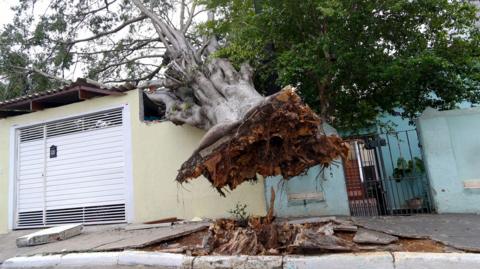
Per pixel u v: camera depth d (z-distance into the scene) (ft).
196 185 26.73
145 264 16.94
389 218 21.06
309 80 24.41
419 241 15.56
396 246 14.99
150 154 28.63
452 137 22.56
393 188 29.43
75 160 31.53
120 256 17.75
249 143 14.57
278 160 15.47
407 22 22.49
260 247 16.39
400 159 29.48
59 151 32.35
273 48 27.25
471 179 21.77
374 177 30.63
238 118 16.42
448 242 14.79
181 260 16.19
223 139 15.66
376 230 17.47
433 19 22.59
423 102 26.61
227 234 17.92
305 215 23.73
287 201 24.21
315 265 14.21
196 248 17.52
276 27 23.31
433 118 23.08
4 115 35.04
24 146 33.99
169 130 28.30
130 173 29.07
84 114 31.53
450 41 23.57
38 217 32.12
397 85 24.08
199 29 31.78
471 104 27.43
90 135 31.35
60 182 31.78
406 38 23.20
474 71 23.85
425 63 21.01
